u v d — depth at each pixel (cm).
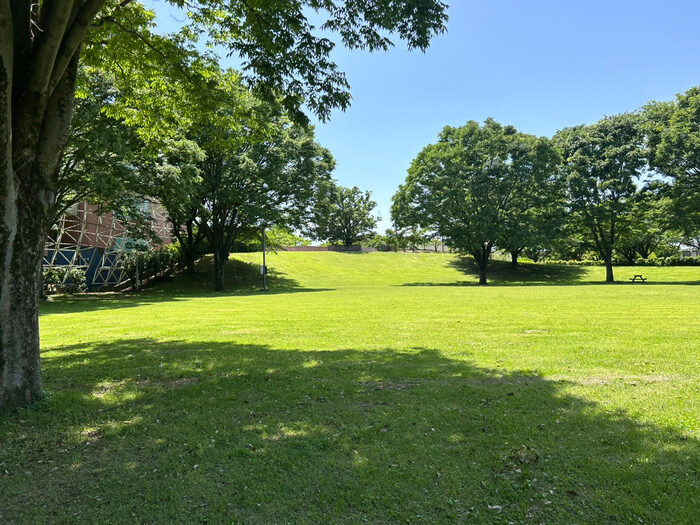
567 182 4159
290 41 759
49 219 550
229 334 1129
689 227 3519
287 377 665
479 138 4356
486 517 301
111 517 311
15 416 497
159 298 2809
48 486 355
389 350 874
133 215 2909
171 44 892
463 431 441
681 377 632
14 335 518
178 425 476
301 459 388
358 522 301
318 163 3694
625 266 5422
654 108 3762
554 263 6219
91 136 2022
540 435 424
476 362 751
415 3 699
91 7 514
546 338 982
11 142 467
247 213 3281
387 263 5762
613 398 531
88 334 1164
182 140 2462
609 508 304
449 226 4366
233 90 1081
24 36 498
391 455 393
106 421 492
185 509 319
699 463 360
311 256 5797
